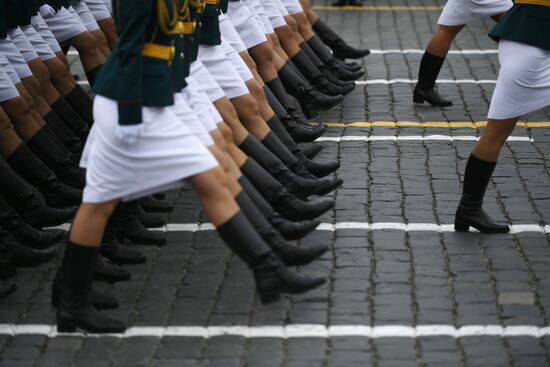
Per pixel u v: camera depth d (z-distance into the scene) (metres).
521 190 17.61
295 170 16.41
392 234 15.82
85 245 12.57
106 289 14.20
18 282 14.51
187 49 13.59
